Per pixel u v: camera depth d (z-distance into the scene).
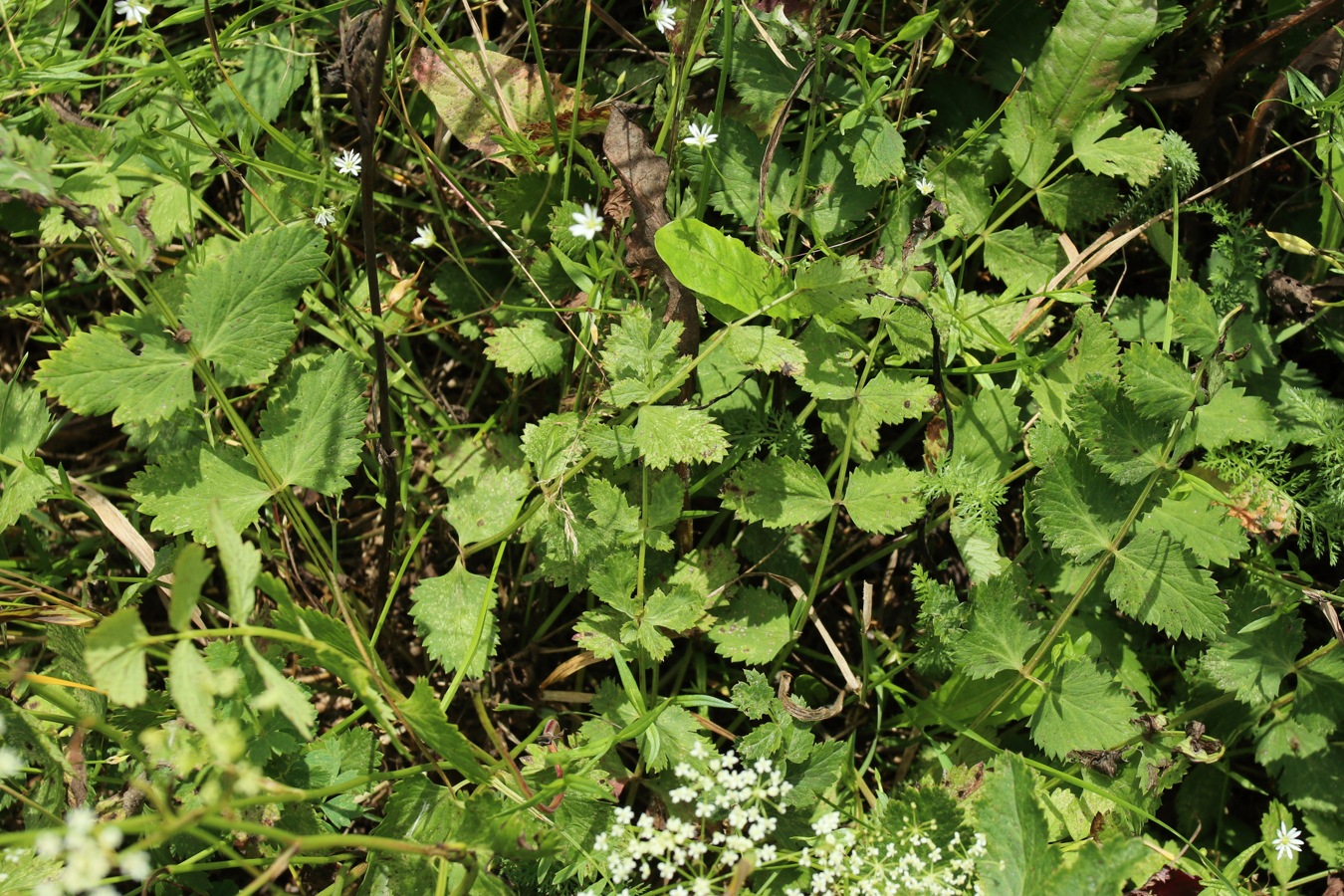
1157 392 2.36
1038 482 2.46
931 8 2.74
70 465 2.95
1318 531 2.71
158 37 2.47
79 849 1.43
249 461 2.33
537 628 2.79
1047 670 2.44
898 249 2.66
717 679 2.72
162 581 2.62
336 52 2.91
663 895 2.20
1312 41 2.77
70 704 1.97
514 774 2.13
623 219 2.44
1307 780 2.51
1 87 2.60
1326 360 2.90
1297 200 2.93
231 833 2.24
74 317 2.95
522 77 2.64
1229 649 2.47
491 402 3.00
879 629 2.86
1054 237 2.71
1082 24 2.62
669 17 2.32
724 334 2.29
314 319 2.91
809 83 2.58
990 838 2.14
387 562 2.56
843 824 2.36
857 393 2.48
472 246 2.94
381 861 2.14
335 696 2.80
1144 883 2.23
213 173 2.72
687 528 2.57
